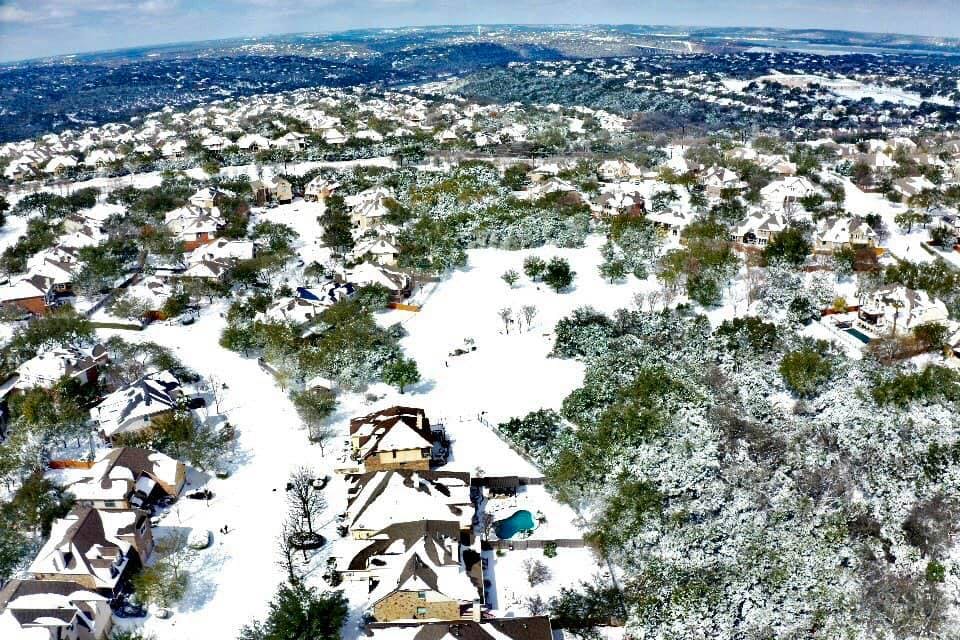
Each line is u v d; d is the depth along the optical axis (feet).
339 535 239.71
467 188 619.67
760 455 266.98
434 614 204.54
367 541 233.35
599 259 483.51
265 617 207.21
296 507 248.52
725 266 423.23
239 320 389.19
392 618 204.95
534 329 388.78
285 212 615.16
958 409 285.02
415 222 548.31
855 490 250.37
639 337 357.61
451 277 463.42
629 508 238.89
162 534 240.73
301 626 189.47
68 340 357.61
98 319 409.28
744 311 390.63
